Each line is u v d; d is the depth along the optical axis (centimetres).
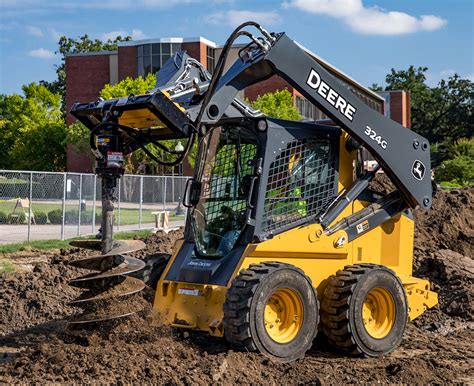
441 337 959
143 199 3177
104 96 4238
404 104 6481
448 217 1437
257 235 775
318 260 826
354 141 861
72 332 796
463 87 8362
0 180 2670
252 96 5191
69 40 8919
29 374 691
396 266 908
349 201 853
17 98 5459
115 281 802
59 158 5519
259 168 784
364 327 804
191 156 3228
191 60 898
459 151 5038
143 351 746
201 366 703
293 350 751
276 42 777
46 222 2655
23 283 1134
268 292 732
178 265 824
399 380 709
